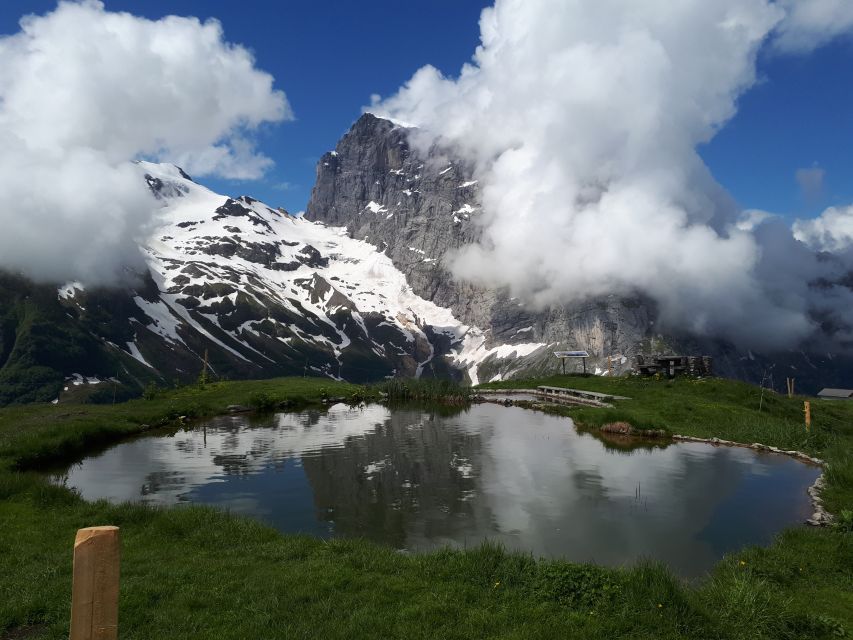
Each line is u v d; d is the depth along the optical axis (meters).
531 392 92.12
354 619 12.49
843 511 22.06
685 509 26.42
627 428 48.28
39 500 23.02
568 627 12.28
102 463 37.94
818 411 66.56
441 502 28.03
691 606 13.18
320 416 64.94
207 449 43.16
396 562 16.59
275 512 26.52
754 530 23.28
